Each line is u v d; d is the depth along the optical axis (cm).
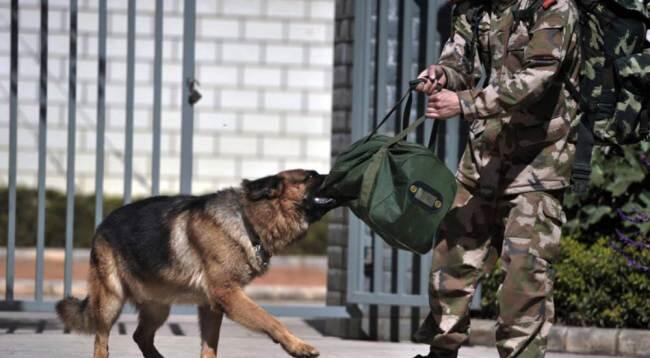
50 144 1948
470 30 702
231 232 781
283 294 1598
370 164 672
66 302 853
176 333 1092
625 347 966
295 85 2033
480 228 704
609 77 666
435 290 713
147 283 818
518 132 670
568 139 668
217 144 2012
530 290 660
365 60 1036
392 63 1061
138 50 1948
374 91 1057
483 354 961
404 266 1038
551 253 667
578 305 1016
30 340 979
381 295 1028
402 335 1062
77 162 1953
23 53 1927
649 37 956
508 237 668
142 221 828
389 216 662
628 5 669
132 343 987
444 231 712
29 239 1922
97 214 1029
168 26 1958
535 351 664
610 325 1012
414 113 1055
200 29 2005
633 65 659
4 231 1917
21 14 1923
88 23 1934
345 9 1088
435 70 693
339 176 694
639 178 1044
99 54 1031
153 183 1040
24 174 1947
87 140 1953
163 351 943
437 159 674
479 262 707
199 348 964
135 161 1961
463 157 711
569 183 675
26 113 1939
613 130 670
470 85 707
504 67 670
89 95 1948
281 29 2027
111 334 1057
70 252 1019
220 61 2009
